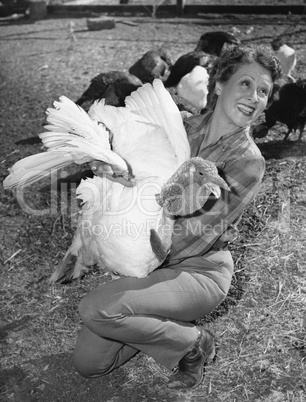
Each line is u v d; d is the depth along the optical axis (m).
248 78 2.42
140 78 6.22
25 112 6.18
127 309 2.50
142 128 2.58
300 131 4.96
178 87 5.31
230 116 2.47
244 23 8.49
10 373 3.11
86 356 2.75
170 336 2.61
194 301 2.59
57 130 2.44
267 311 3.32
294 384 2.90
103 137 2.46
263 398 2.84
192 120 2.71
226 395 2.87
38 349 3.24
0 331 3.38
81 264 2.97
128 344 2.75
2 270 3.85
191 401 2.86
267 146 5.02
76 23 9.24
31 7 9.67
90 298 2.55
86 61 7.52
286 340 3.13
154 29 8.59
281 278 3.54
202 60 5.91
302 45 7.35
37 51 8.09
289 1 9.47
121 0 9.96
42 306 3.53
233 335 3.19
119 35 8.45
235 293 3.45
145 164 2.48
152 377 3.01
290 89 4.78
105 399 2.92
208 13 9.05
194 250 2.63
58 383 3.03
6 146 5.47
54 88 6.75
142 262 2.42
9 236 4.19
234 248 3.81
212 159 2.56
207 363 3.03
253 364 3.02
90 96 5.70
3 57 7.97
